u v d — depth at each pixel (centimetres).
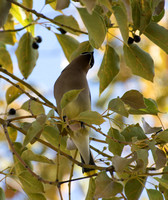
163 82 1320
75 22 773
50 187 1116
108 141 678
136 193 648
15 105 1172
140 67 714
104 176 576
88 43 779
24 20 843
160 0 657
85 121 591
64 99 573
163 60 1312
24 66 831
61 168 1119
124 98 639
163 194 645
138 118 1227
